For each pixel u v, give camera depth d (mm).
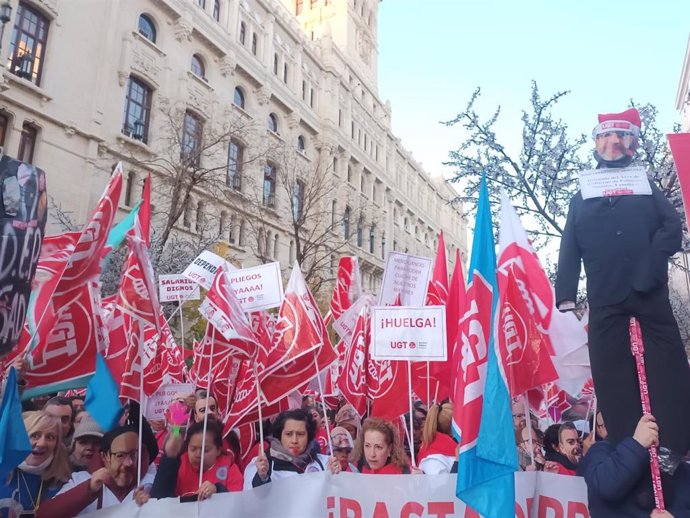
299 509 3748
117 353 4613
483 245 3123
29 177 2885
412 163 55594
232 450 4574
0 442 2908
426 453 4445
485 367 2910
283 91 35094
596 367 2562
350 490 3744
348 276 7449
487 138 10039
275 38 35219
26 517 3346
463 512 3549
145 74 24531
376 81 53375
